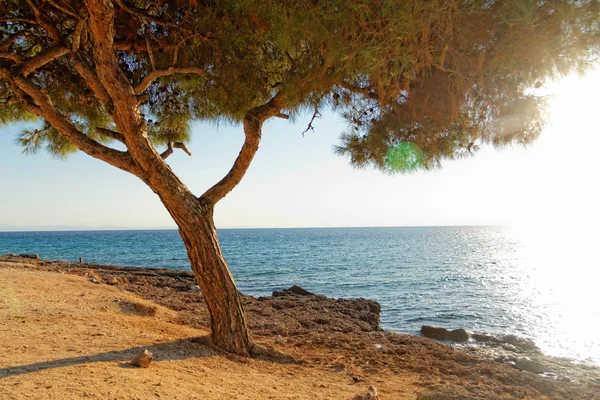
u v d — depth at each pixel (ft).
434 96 16.88
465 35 14.20
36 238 475.31
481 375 21.91
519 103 16.31
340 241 374.84
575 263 149.89
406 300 71.61
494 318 56.95
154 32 20.92
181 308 39.40
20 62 19.10
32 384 12.96
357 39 14.58
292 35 14.85
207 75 19.65
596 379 25.79
